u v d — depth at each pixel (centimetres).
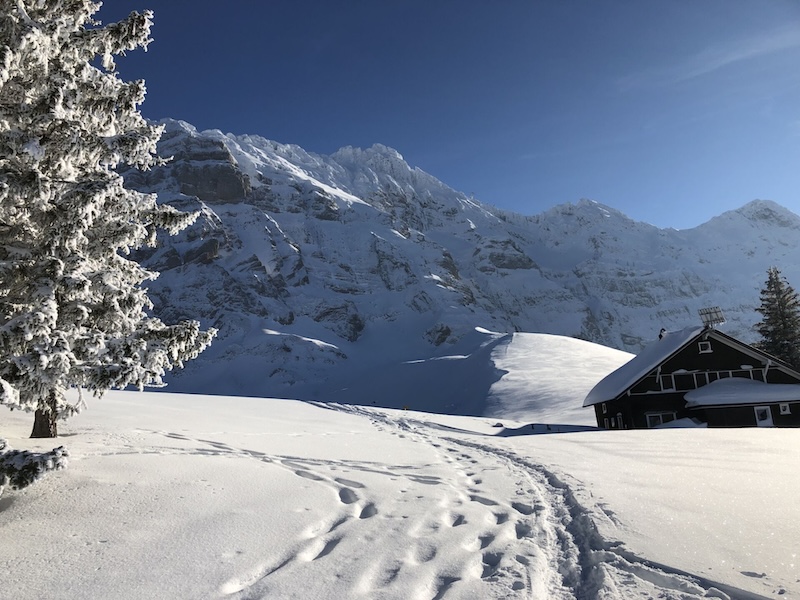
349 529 695
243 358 14388
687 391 4019
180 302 17212
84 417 1638
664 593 475
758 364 4031
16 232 920
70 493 776
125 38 1139
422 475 1098
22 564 559
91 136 924
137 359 863
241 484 876
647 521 675
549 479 1041
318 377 13600
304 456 1279
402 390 9475
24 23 869
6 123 867
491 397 6444
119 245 1082
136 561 569
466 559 593
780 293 6588
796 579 477
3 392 604
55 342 746
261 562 574
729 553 550
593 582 523
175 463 984
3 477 572
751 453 1223
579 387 6247
